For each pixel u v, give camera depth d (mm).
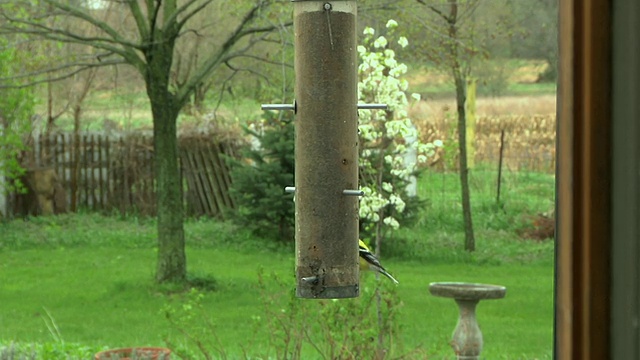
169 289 17406
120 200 26438
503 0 23828
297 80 5379
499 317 15250
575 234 1420
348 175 5379
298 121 5391
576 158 1415
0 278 18797
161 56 17234
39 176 25562
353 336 7488
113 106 31391
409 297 16812
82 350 10109
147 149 26422
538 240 22906
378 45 11445
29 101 22391
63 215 25719
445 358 9609
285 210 21750
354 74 5402
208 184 25984
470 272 19672
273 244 22125
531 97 30125
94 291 17453
